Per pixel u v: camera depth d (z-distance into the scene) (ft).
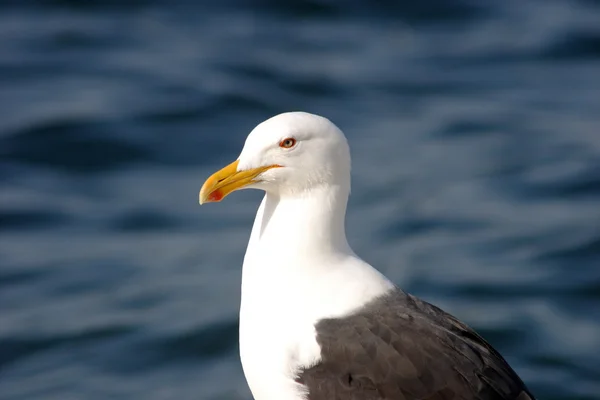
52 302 55.57
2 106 77.41
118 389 48.62
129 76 83.10
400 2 98.94
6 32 90.58
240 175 29.22
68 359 50.78
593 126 76.38
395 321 27.58
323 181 29.04
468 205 64.44
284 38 92.32
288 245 28.81
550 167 69.31
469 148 73.15
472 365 26.96
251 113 79.00
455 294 53.93
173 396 47.80
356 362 27.17
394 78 85.92
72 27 92.12
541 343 49.60
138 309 54.19
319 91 82.79
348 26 95.91
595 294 54.03
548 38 93.86
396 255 58.29
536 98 82.53
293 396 27.76
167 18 95.25
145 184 68.64
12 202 65.92
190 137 74.59
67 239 62.13
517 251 58.49
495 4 100.48
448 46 92.79
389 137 75.00
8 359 51.11
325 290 28.35
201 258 59.26
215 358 50.52
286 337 27.96
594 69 88.89
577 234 59.93
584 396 45.93
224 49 88.69
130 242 61.67
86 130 73.61
